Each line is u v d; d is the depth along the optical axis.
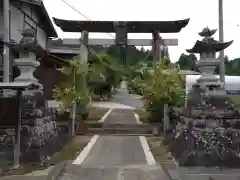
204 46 10.20
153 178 7.93
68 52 25.00
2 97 9.71
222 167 9.07
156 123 15.64
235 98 20.45
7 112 9.58
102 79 16.12
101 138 13.34
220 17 14.87
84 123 15.41
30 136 9.41
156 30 16.25
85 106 16.28
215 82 10.31
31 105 9.66
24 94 9.80
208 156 9.23
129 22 15.97
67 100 14.09
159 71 14.47
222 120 9.84
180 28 16.28
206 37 10.48
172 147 10.96
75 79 14.71
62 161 9.64
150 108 16.20
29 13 21.31
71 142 12.51
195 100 10.27
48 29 26.42
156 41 16.27
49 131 11.09
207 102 10.01
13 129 9.47
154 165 9.22
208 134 9.66
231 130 9.76
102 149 11.33
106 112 21.61
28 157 9.20
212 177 8.11
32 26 22.05
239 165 9.10
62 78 20.91
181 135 10.55
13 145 9.36
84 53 16.17
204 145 9.45
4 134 9.43
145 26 16.22
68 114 14.52
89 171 8.55
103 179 7.85
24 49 10.21
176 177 8.02
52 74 23.05
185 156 9.29
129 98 34.91
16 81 10.12
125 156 10.31
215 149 9.39
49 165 9.11
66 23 16.30
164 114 14.20
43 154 9.47
